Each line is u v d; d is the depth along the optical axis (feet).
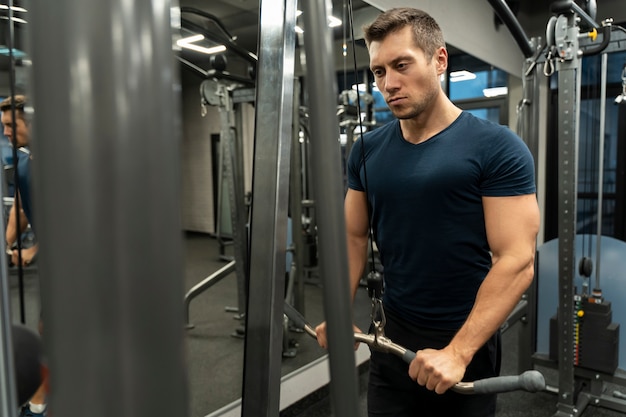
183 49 9.16
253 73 9.04
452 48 10.92
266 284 2.13
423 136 3.90
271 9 2.09
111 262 0.64
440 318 3.97
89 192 0.63
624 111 13.38
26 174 3.32
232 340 9.45
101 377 0.65
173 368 0.70
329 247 1.05
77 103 0.63
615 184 13.79
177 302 0.70
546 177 14.85
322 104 1.02
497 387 2.78
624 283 8.43
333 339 1.07
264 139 2.12
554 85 14.51
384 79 3.58
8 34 1.61
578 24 7.63
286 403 7.55
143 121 0.66
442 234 3.81
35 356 1.31
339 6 4.85
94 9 0.62
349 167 4.44
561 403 7.29
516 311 8.37
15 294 3.81
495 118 14.57
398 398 4.21
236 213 9.56
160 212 0.68
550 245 8.80
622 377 7.66
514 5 12.19
